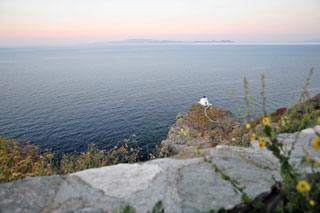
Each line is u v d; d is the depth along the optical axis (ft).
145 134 154.10
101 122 184.24
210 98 276.62
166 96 290.56
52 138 148.66
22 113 207.31
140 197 6.52
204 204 6.02
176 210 5.88
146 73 540.11
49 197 6.57
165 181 7.27
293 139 9.95
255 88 336.49
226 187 6.71
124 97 284.61
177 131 94.12
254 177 7.17
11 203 6.16
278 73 498.69
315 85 341.82
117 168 8.35
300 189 4.71
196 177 7.36
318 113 12.96
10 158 12.64
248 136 19.34
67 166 15.99
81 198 6.53
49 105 240.53
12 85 368.27
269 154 8.93
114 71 586.04
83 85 376.89
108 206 6.15
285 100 258.16
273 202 6.12
